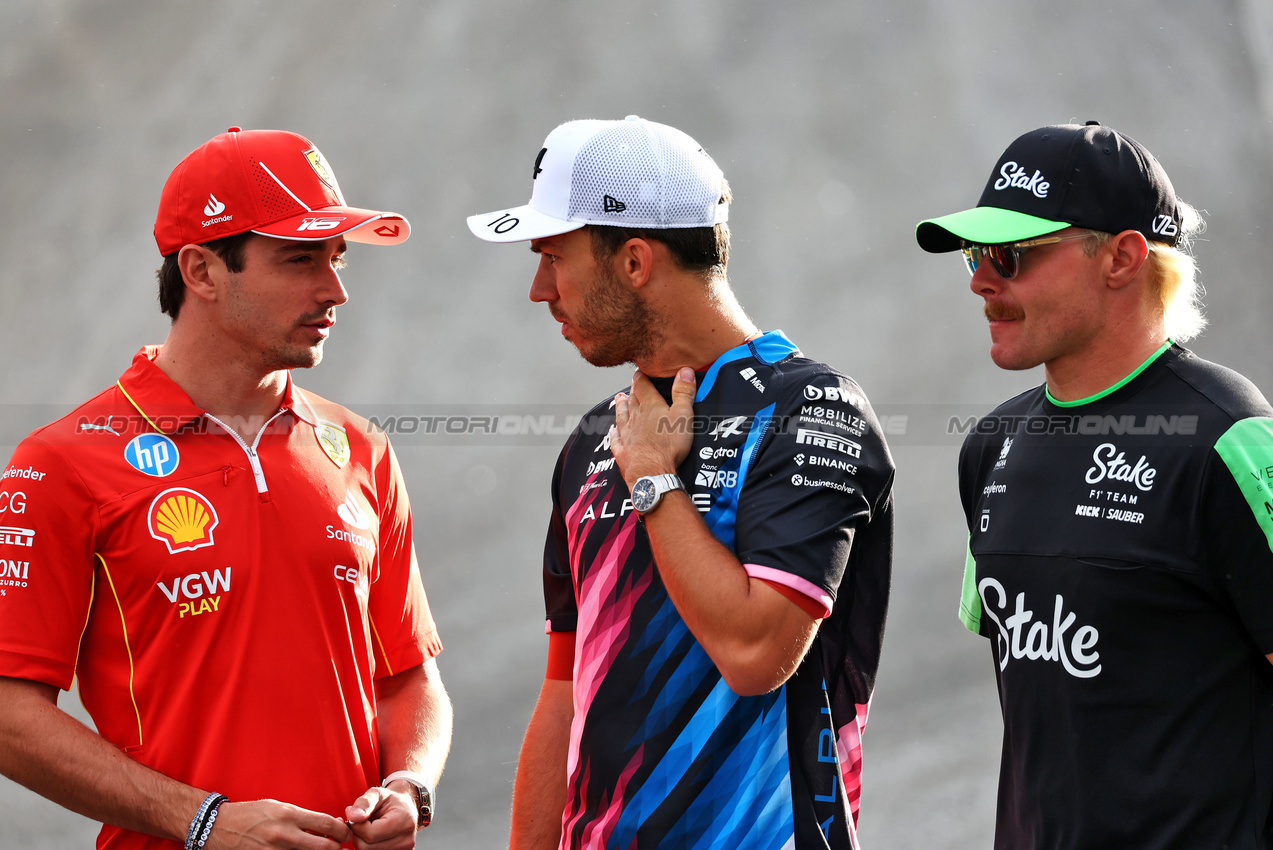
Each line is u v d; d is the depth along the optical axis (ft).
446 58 141.08
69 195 128.57
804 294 128.77
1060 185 23.97
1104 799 22.89
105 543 25.17
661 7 145.59
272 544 26.14
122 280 124.57
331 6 142.10
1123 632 22.89
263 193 26.32
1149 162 24.23
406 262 128.57
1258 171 130.41
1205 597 22.52
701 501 24.18
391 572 29.68
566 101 140.05
